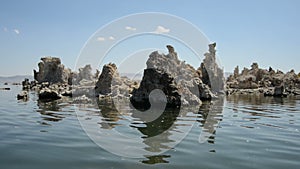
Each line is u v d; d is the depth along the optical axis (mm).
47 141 12688
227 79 77250
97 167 9406
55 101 32531
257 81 77812
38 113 21844
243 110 26547
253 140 13586
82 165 9586
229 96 49062
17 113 21703
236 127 17125
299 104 33844
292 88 65625
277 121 19750
